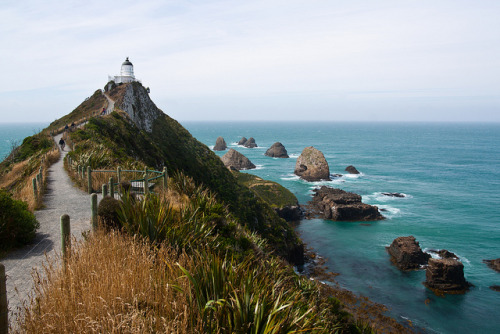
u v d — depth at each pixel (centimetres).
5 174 2902
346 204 6525
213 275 487
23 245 833
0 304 366
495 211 6981
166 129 5878
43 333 365
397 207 7262
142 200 783
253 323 421
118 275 454
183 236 733
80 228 967
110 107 4731
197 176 4575
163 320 372
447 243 5125
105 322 378
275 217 4828
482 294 3556
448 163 14362
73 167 2020
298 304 684
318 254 4641
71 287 417
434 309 3247
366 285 3709
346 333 1315
